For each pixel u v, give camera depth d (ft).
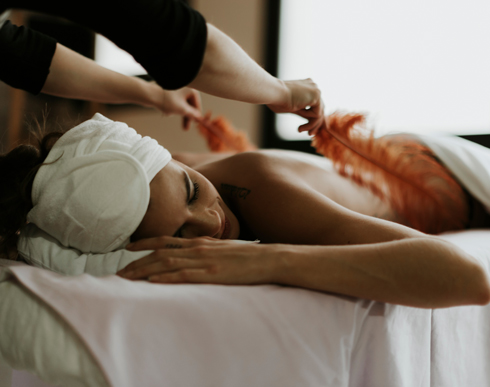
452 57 6.04
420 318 2.35
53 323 1.70
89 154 2.33
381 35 6.68
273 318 1.88
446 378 2.52
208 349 1.75
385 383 2.12
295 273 2.05
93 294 1.75
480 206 4.27
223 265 2.09
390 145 4.08
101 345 1.58
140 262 2.20
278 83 2.80
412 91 6.44
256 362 1.81
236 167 3.39
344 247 2.16
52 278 1.90
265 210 2.93
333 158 3.90
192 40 1.93
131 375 1.62
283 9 7.79
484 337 2.84
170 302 1.78
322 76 7.40
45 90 3.51
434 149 4.24
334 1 7.16
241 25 8.17
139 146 2.41
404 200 4.02
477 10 5.77
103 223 2.28
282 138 7.93
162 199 2.39
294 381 1.86
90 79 3.70
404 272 2.03
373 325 2.15
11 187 2.48
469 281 2.08
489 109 5.80
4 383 1.87
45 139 2.64
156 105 4.47
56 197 2.31
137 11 1.81
